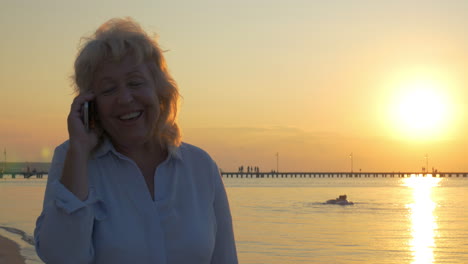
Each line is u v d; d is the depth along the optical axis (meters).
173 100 2.32
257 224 37.56
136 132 2.23
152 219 2.20
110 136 2.30
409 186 133.00
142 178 2.24
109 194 2.21
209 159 2.43
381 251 25.22
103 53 2.19
